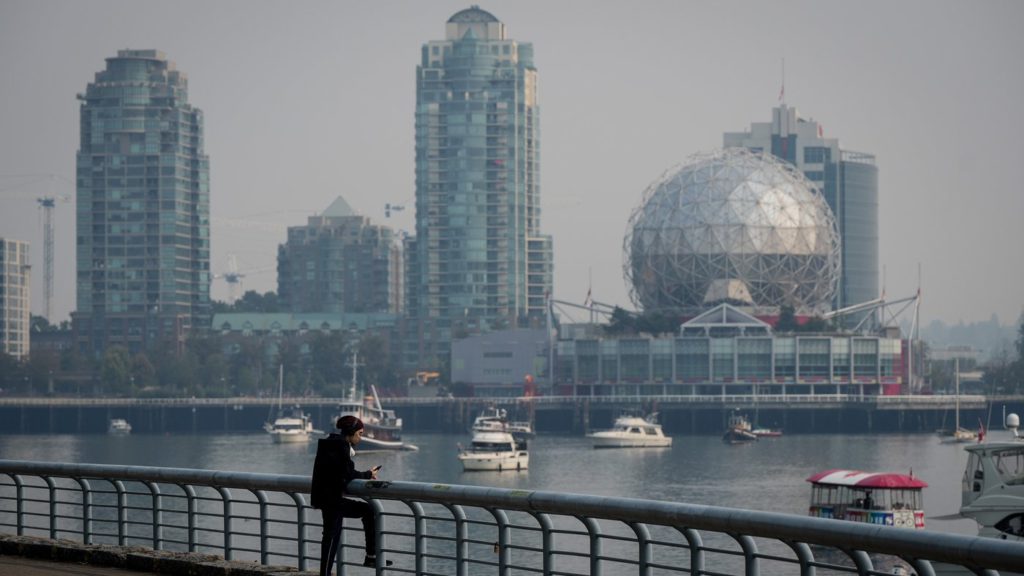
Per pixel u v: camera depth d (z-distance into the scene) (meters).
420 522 34.12
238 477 37.44
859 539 25.31
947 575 75.62
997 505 89.94
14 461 43.41
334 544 34.53
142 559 39.31
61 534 91.06
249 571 36.59
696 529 28.69
